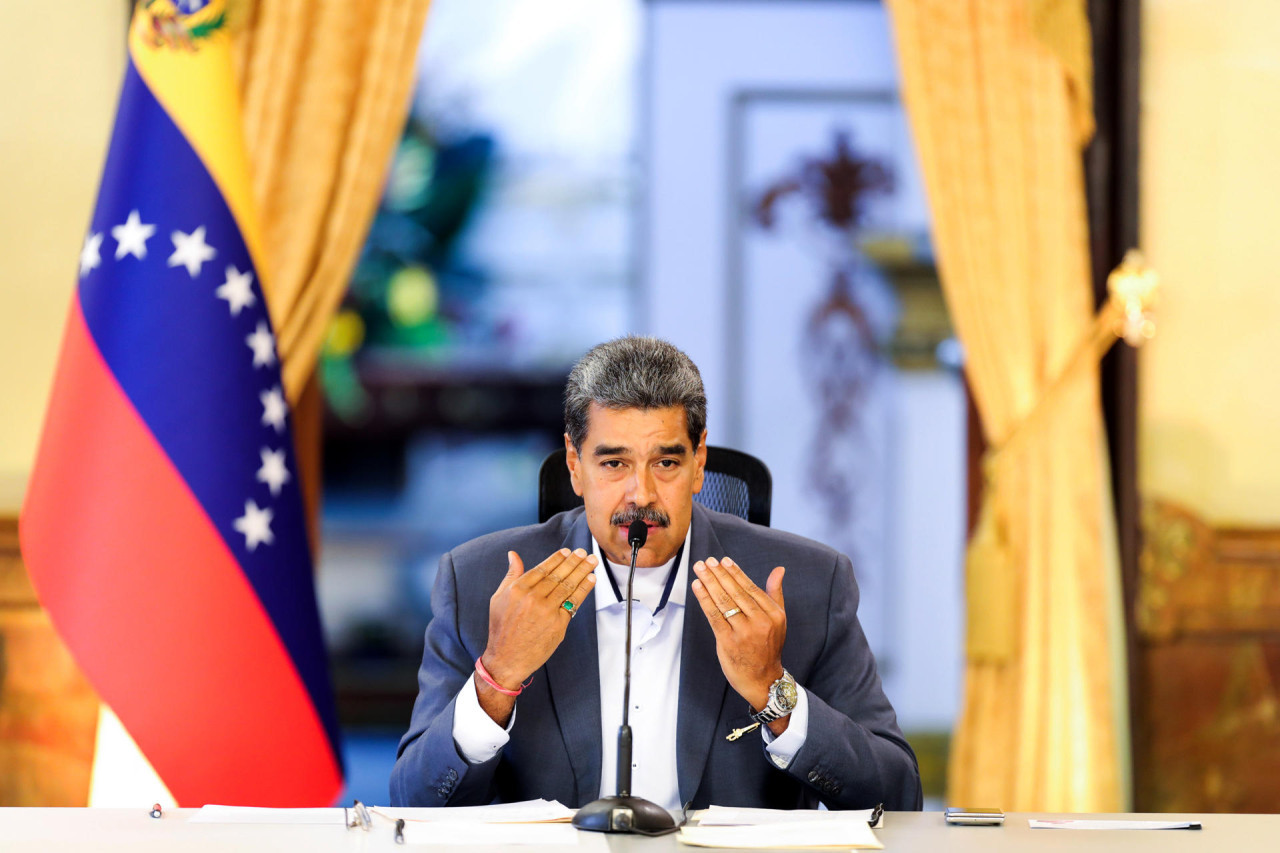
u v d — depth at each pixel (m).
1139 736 10.61
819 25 18.27
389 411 20.81
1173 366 10.80
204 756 7.39
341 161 10.35
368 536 20.55
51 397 7.81
